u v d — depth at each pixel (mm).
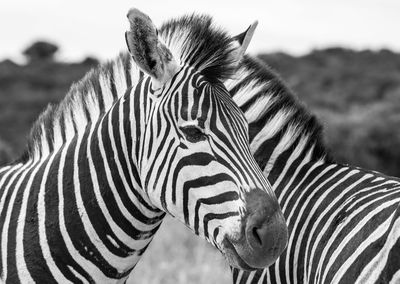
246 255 3332
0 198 3936
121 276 3904
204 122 3430
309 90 36438
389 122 20609
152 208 3801
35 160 4059
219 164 3402
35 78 46344
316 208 3975
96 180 3811
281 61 45594
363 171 4039
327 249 3699
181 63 3625
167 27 3834
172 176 3473
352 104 32156
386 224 3363
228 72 3625
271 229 3328
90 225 3791
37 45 59281
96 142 3846
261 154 4398
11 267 3791
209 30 3654
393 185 3752
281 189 4242
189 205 3447
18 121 33688
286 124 4387
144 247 3928
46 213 3820
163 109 3529
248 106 4430
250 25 3730
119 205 3789
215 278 7875
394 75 38719
